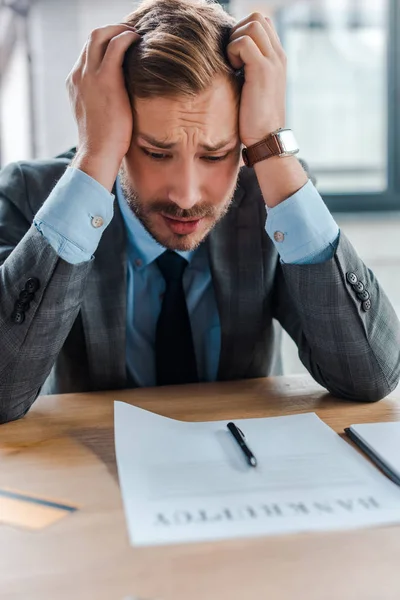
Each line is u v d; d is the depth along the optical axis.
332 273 0.88
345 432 0.76
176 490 0.61
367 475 0.64
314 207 0.88
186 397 0.90
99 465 0.68
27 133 2.07
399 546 0.52
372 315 0.90
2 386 0.81
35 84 2.04
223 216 1.02
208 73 0.78
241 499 0.59
